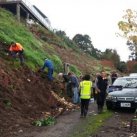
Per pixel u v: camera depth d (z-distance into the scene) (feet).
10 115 45.39
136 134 38.63
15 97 51.70
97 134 38.37
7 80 54.44
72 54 131.44
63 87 70.18
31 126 43.14
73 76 65.36
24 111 49.08
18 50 65.46
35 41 95.76
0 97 48.96
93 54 229.45
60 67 85.56
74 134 38.58
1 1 125.29
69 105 60.70
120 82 61.41
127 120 47.60
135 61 199.41
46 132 39.93
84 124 44.62
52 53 101.14
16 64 63.31
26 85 58.39
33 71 66.69
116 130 40.75
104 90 53.67
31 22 134.41
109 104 55.88
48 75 68.44
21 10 137.49
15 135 38.22
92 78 102.47
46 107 55.16
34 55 75.56
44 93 60.64
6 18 96.89
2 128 40.32
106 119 48.37
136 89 57.11
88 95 49.57
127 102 54.08
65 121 47.01
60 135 38.32
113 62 203.21
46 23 167.12
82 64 124.16
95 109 58.80
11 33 81.25
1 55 63.57
